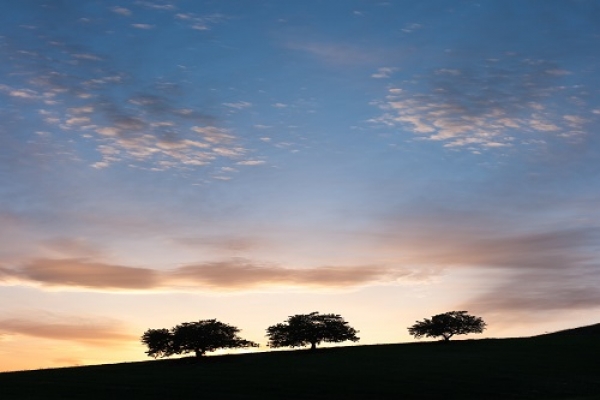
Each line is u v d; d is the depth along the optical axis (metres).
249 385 69.00
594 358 81.75
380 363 82.62
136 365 88.69
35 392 66.44
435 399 62.31
